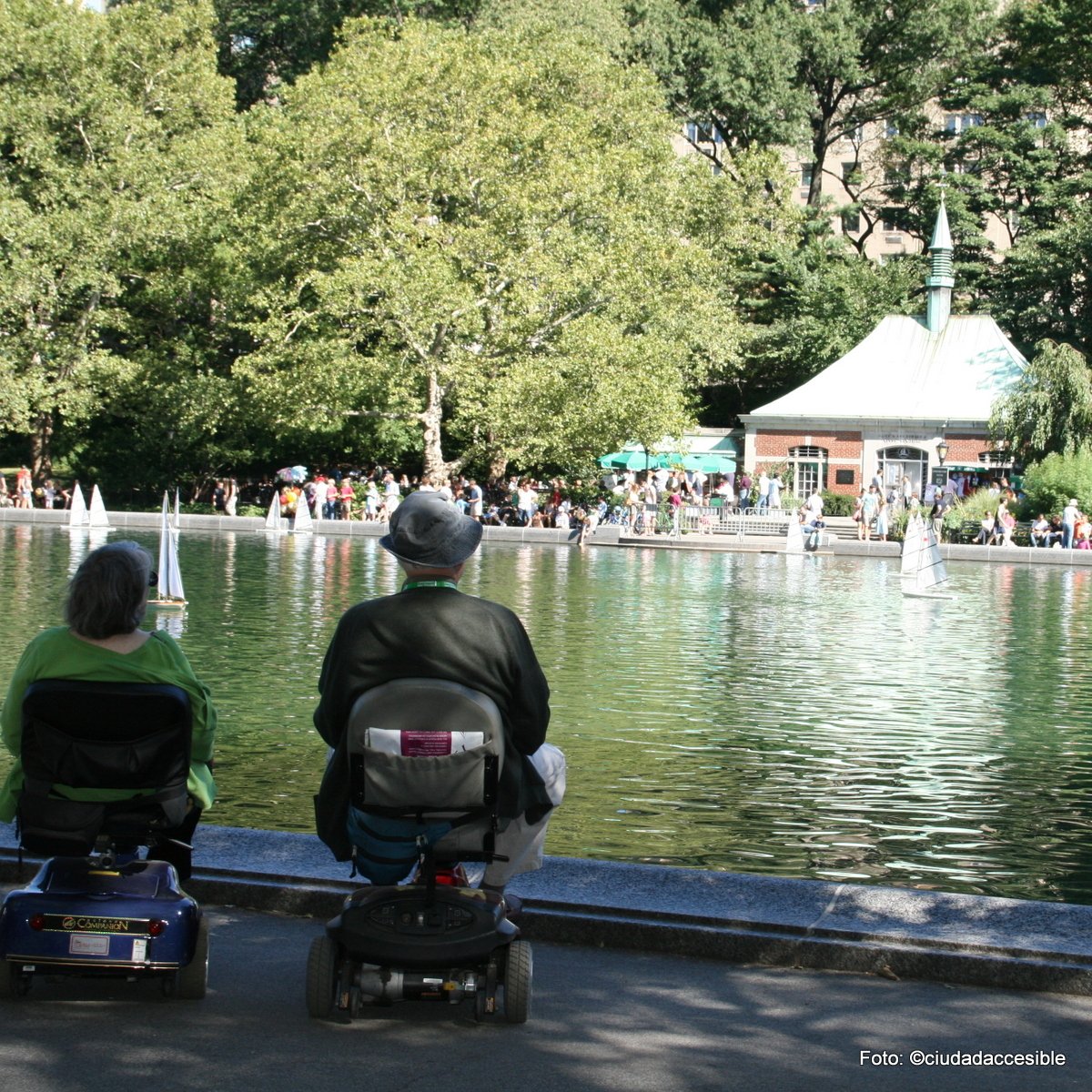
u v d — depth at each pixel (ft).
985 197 227.40
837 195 313.53
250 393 158.10
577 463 164.86
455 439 187.93
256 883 19.79
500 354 154.81
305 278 157.69
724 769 35.50
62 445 186.09
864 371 192.95
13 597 68.18
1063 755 37.78
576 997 16.30
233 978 16.84
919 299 216.74
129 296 182.29
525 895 18.93
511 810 15.35
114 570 15.99
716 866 27.07
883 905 18.62
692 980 16.99
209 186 174.09
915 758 37.22
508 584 90.43
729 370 214.28
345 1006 15.26
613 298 156.04
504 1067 14.08
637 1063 14.23
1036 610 79.61
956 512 142.00
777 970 17.46
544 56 177.17
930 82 237.66
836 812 31.42
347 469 186.70
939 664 55.11
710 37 221.25
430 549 15.48
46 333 164.55
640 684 48.78
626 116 180.45
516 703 15.38
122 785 15.81
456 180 155.02
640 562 115.34
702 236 192.65
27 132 161.07
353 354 148.77
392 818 15.10
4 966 15.64
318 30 223.10
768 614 73.87
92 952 15.42
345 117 150.71
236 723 39.65
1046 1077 14.03
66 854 15.70
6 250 159.74
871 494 145.79
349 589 79.20
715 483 193.06
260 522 146.10
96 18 171.94
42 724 15.64
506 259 150.61
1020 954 16.98
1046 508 143.13
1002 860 27.96
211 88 179.11
